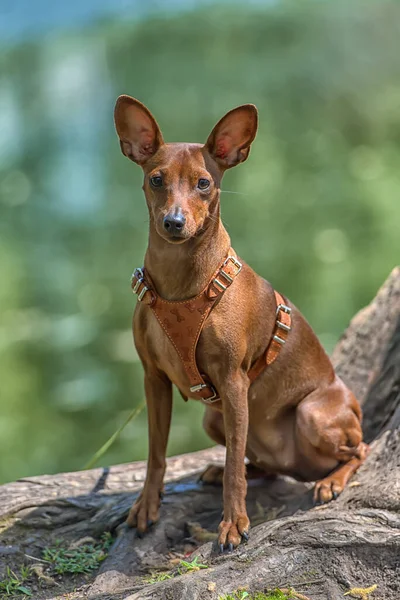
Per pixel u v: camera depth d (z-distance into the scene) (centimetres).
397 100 2192
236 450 467
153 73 2448
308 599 406
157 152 461
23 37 2802
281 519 454
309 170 1989
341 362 639
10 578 472
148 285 465
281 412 521
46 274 1709
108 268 1748
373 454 518
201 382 475
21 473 1087
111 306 1566
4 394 1275
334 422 506
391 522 435
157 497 504
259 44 2477
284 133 2136
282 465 530
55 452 1137
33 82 2659
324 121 2189
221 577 420
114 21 2758
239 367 471
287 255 1662
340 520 441
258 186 1894
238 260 479
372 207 1802
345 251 1680
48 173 2325
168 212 434
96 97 2570
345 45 2356
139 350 492
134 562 477
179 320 459
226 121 459
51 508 526
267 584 418
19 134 2527
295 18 2453
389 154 2048
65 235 1934
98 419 1216
